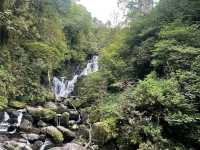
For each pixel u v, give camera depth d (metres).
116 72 19.92
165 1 21.77
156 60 15.09
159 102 10.86
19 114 15.44
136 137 10.62
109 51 23.61
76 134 14.47
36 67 21.62
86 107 19.25
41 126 15.16
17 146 11.54
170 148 10.02
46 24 27.97
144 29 20.42
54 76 26.33
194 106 10.73
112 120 12.10
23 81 19.34
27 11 23.41
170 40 14.98
